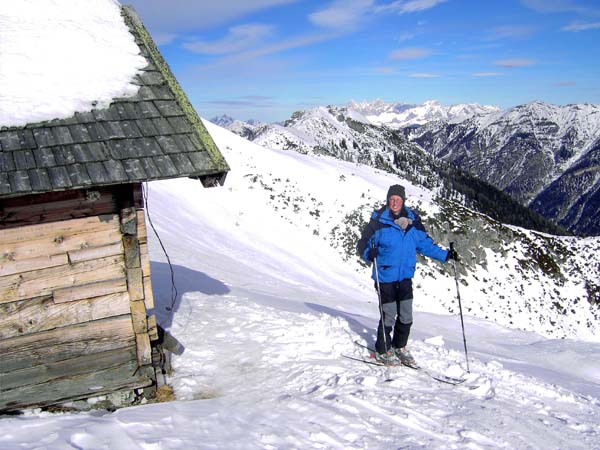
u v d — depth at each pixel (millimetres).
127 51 6465
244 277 18125
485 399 5965
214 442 4516
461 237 46406
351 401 5457
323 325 8734
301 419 5059
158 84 6117
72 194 5277
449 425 5098
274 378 6332
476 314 39281
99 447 4266
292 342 7660
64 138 4992
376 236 6496
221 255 23625
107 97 5613
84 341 5586
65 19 6660
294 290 18938
